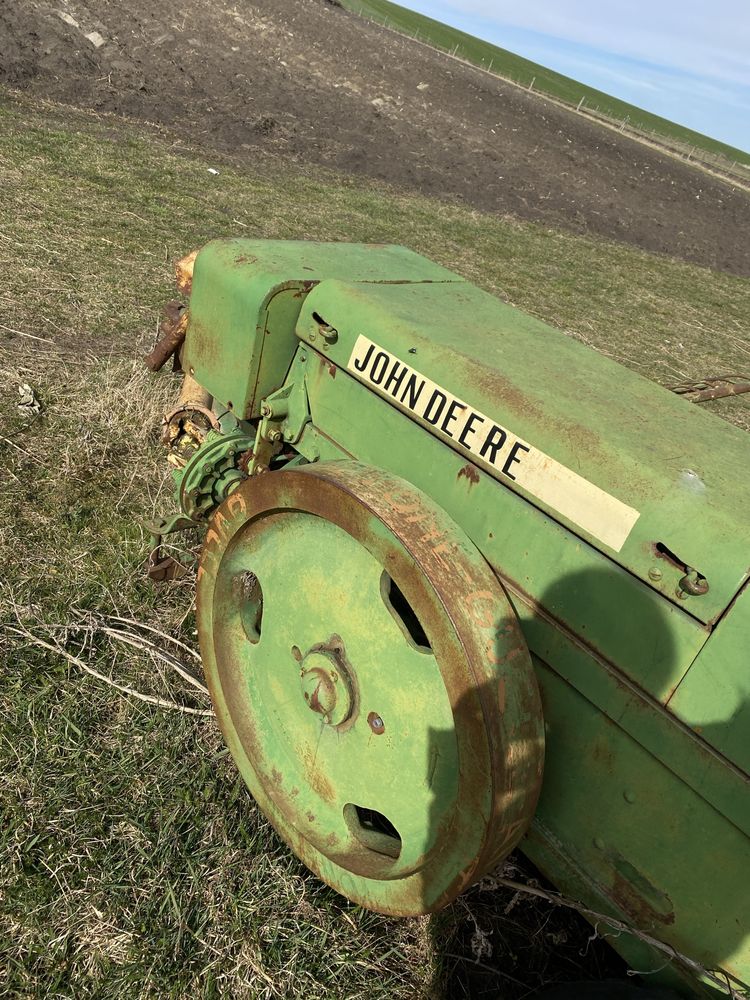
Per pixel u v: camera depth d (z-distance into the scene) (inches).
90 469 143.8
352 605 76.9
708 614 60.3
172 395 165.6
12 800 89.1
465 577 66.1
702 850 64.0
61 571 121.5
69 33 487.2
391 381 84.4
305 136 500.7
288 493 76.3
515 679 64.9
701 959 66.6
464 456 78.1
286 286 93.5
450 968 83.9
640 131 1242.0
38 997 74.4
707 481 65.6
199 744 100.2
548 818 75.9
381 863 78.0
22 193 274.5
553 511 70.4
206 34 589.6
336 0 1289.4
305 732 84.4
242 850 89.6
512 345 87.4
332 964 81.8
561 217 543.2
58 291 209.6
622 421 73.7
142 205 297.3
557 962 87.3
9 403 155.6
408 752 74.1
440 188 504.7
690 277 482.0
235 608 91.4
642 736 65.7
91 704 102.0
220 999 77.3
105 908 81.7
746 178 1121.4
